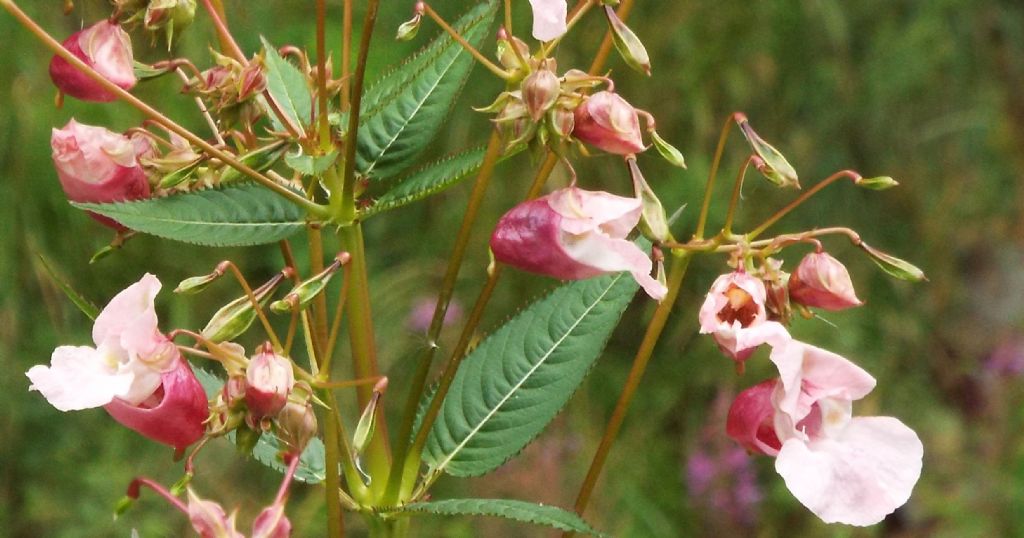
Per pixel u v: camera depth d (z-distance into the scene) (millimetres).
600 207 479
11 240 966
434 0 961
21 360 968
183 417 480
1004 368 1172
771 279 500
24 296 984
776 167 498
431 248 1052
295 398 482
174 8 504
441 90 524
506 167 1046
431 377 986
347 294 507
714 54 1100
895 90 1192
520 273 1042
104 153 503
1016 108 1390
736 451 1033
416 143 521
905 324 1186
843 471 487
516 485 989
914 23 1195
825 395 489
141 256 1005
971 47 1299
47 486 958
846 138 1193
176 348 481
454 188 1056
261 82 500
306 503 967
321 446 524
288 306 479
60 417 979
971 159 1301
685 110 1098
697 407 1086
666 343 1079
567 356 521
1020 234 1304
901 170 1223
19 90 969
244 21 970
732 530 1028
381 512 504
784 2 1112
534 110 477
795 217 1147
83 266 991
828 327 1120
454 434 519
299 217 505
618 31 490
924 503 1059
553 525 471
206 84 506
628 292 524
